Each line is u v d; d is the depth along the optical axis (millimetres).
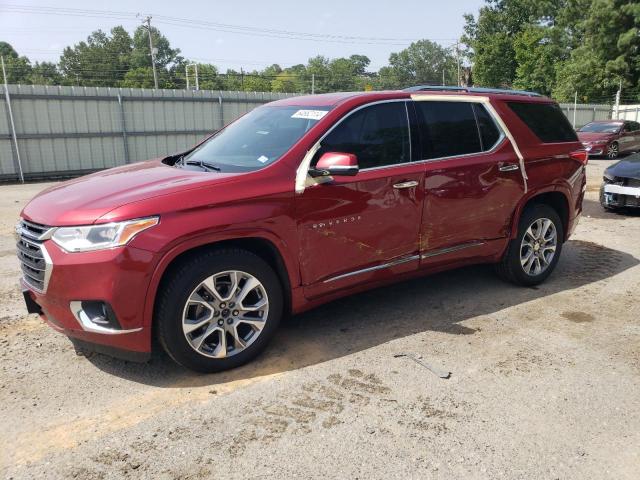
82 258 3143
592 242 7305
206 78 101625
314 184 3742
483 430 3008
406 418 3115
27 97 16375
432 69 131250
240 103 20734
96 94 17562
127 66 104625
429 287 5355
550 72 46156
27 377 3572
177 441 2908
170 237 3221
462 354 3914
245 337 3717
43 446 2873
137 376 3594
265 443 2889
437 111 4523
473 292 5219
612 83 36969
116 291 3148
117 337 3234
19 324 4438
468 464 2729
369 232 4051
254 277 3609
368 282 4184
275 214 3580
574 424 3070
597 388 3459
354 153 4000
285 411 3184
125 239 3133
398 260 4281
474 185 4605
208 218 3342
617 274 5840
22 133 16484
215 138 4754
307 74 120812
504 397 3342
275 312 3762
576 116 31672
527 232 5160
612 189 9094
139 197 3281
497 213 4848
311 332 4289
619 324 4477
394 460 2754
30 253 3400
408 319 4551
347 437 2939
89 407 3230
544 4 46594
